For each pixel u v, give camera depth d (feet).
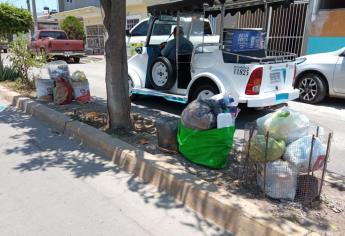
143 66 26.13
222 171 13.21
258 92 19.98
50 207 11.62
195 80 21.89
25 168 14.71
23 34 34.99
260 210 10.25
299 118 11.13
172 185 12.35
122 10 16.43
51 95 25.31
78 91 24.98
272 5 22.63
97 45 86.69
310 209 10.55
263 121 11.56
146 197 12.32
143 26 30.35
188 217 11.12
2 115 23.39
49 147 17.21
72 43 63.31
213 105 13.46
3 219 10.93
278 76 21.16
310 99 27.96
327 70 26.61
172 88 24.29
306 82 28.02
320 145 10.85
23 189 12.85
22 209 11.50
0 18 34.09
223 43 21.29
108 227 10.55
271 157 10.81
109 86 17.46
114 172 14.34
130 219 10.98
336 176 13.34
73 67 55.57
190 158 13.83
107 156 15.81
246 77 19.74
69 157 15.93
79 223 10.74
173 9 22.18
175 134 14.58
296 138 10.98
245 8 23.27
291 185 10.77
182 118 13.85
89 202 11.96
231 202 10.62
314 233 9.16
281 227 9.40
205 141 13.30
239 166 13.07
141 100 28.27
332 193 11.63
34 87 30.35
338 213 10.38
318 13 36.81
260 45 22.88
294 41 40.34
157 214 11.27
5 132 19.62
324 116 24.21
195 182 11.94
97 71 49.32
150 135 17.30
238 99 19.81
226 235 10.24
